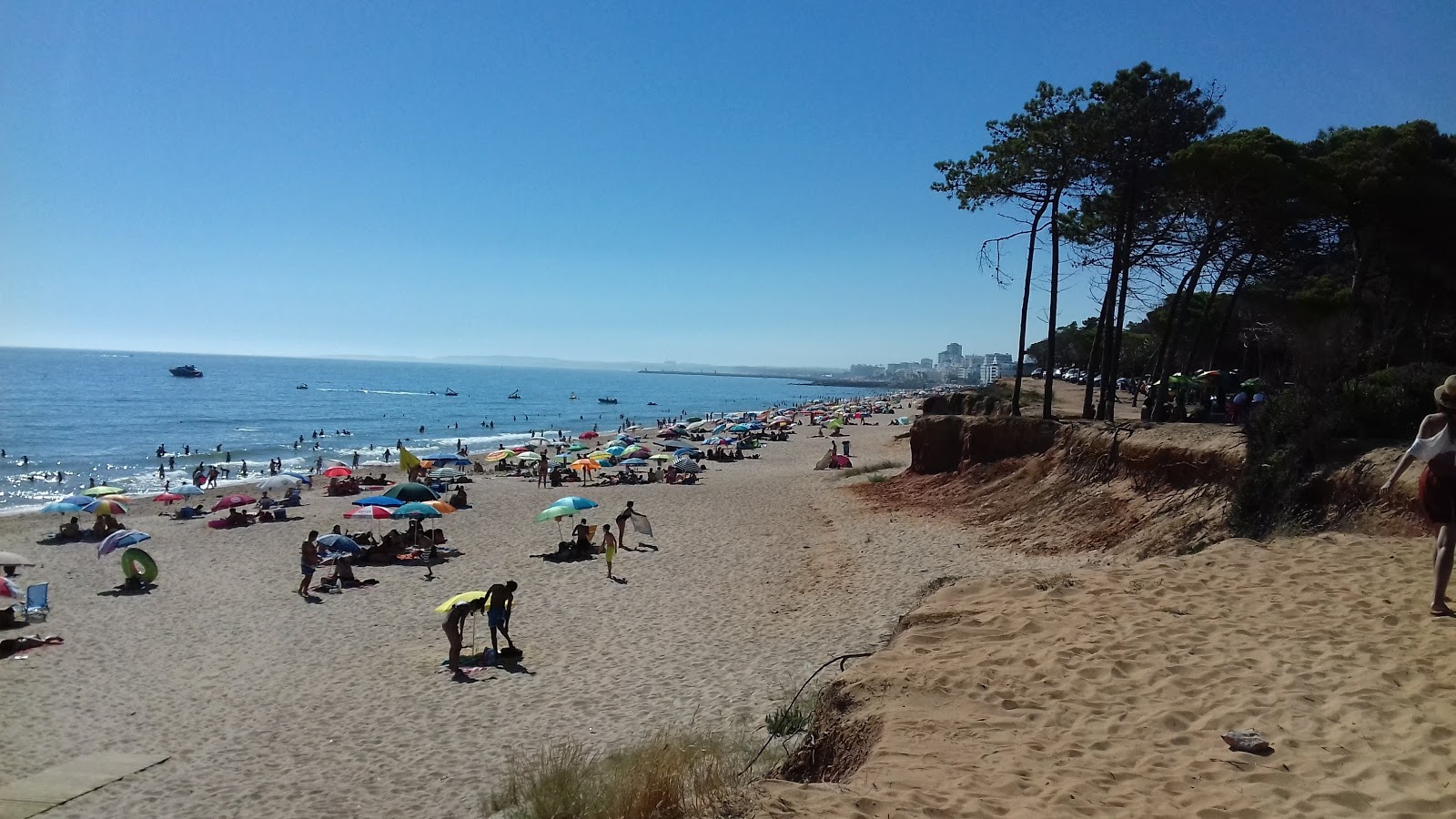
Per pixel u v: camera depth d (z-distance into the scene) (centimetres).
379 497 2283
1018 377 2455
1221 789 421
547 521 2753
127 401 10500
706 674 1194
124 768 986
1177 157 2092
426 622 1611
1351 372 1249
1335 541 836
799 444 5653
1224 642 612
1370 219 2212
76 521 2598
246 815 861
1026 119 2203
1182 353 4006
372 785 916
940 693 560
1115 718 512
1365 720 474
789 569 1875
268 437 6975
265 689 1257
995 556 1691
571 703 1129
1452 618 601
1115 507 1664
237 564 2188
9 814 871
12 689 1271
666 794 528
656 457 3872
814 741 563
